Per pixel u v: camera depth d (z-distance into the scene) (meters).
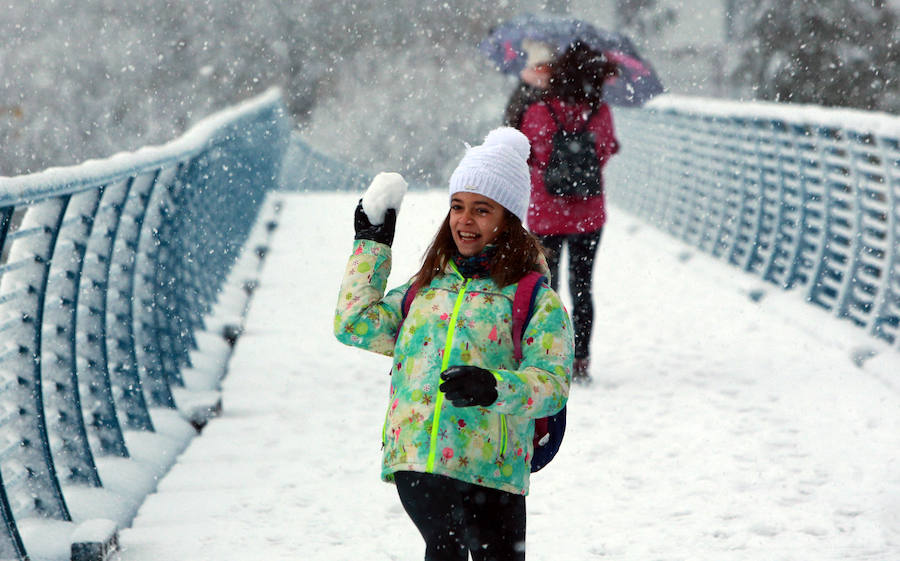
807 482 12.23
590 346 18.31
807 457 13.19
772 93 65.44
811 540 10.48
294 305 24.62
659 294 24.89
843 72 64.12
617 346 20.11
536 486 12.55
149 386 16.11
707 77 75.62
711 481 12.44
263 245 31.61
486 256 7.50
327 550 10.53
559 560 10.19
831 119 21.25
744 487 12.16
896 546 10.21
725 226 28.77
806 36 64.56
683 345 19.98
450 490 7.33
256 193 37.38
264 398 17.11
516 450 7.25
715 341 20.22
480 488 7.52
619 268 28.44
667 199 34.16
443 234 7.66
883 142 19.34
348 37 96.12
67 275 11.88
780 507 11.48
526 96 17.17
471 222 7.44
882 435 13.98
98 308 13.30
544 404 6.87
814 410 15.36
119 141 89.50
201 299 22.31
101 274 13.35
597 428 14.87
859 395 16.05
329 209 41.34
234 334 21.55
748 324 21.48
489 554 7.68
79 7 87.50
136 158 12.98
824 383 16.89
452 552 7.37
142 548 10.62
